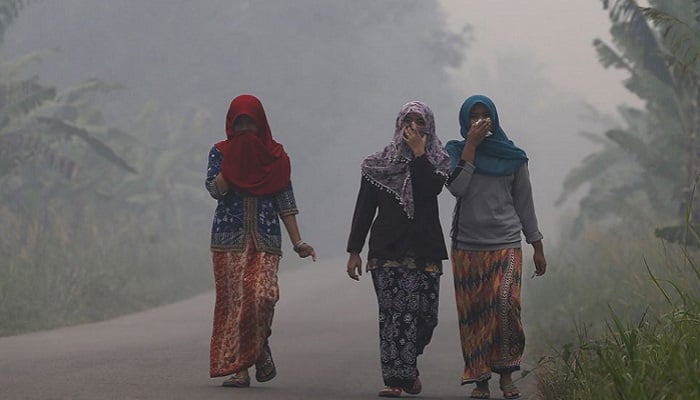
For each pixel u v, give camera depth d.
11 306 41.38
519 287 20.05
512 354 19.97
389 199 19.84
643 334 18.56
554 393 18.33
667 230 33.78
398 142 19.98
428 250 19.73
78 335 33.34
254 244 20.64
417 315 19.75
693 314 17.86
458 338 35.22
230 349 20.16
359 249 20.25
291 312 45.66
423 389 21.41
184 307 49.03
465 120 20.47
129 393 18.44
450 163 20.03
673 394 14.44
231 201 20.75
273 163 20.89
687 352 16.25
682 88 43.94
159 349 27.30
